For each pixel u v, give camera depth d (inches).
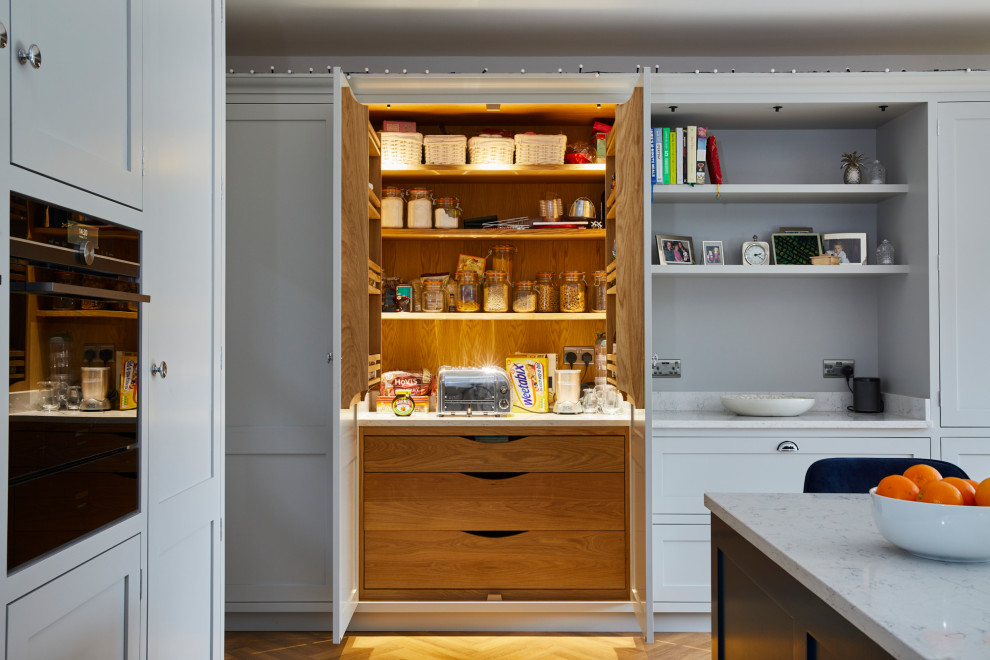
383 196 139.3
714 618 68.9
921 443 126.9
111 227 60.0
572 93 128.4
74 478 54.6
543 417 129.7
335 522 108.8
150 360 66.7
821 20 130.0
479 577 127.1
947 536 46.0
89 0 57.0
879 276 143.5
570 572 127.1
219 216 84.1
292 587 125.2
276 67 146.6
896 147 139.0
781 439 126.6
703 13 126.9
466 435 127.9
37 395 50.2
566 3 123.0
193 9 77.6
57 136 52.6
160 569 69.2
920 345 130.6
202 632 79.3
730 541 65.1
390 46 141.5
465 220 139.8
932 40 138.8
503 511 127.3
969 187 128.3
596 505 127.4
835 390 147.2
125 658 62.3
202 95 79.9
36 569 49.6
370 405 140.5
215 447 82.7
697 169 134.3
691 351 147.6
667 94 130.0
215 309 82.9
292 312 126.2
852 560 49.1
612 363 129.3
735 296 147.6
